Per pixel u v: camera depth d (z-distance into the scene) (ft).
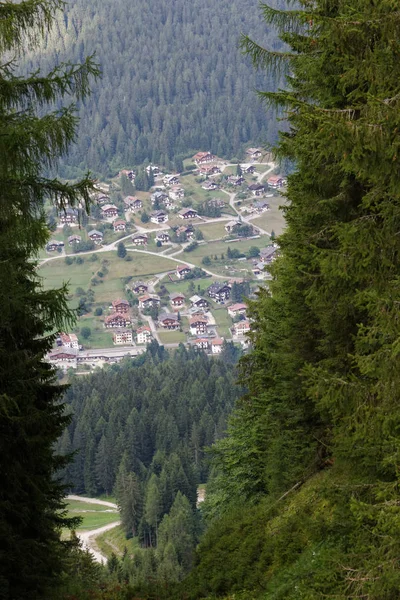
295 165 86.58
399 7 53.62
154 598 118.01
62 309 76.74
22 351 81.10
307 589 62.44
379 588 50.78
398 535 50.78
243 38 84.94
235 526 123.13
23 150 66.69
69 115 68.13
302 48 82.58
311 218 85.05
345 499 69.51
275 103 85.30
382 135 49.24
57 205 71.61
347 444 71.56
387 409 54.60
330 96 78.69
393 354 51.24
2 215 71.20
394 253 58.90
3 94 68.03
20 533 85.76
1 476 84.07
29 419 82.12
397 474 53.11
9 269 71.15
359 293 59.16
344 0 75.25
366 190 77.87
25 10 65.77
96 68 69.31
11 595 83.41
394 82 55.98
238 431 157.69
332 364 87.04
